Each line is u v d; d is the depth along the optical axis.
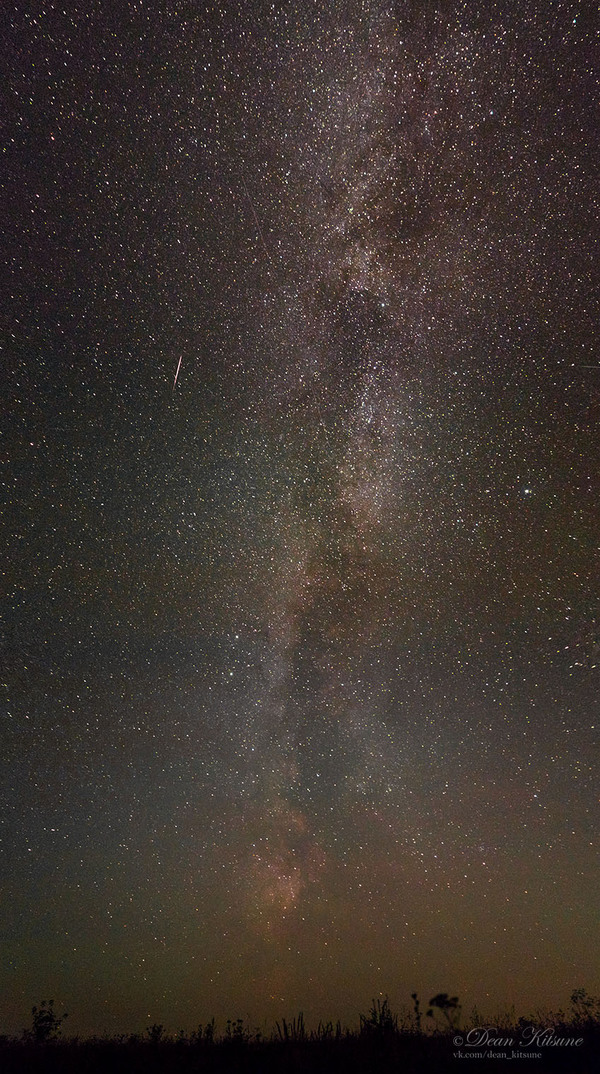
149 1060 2.60
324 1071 2.39
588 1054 2.38
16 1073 2.49
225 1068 2.49
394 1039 2.62
